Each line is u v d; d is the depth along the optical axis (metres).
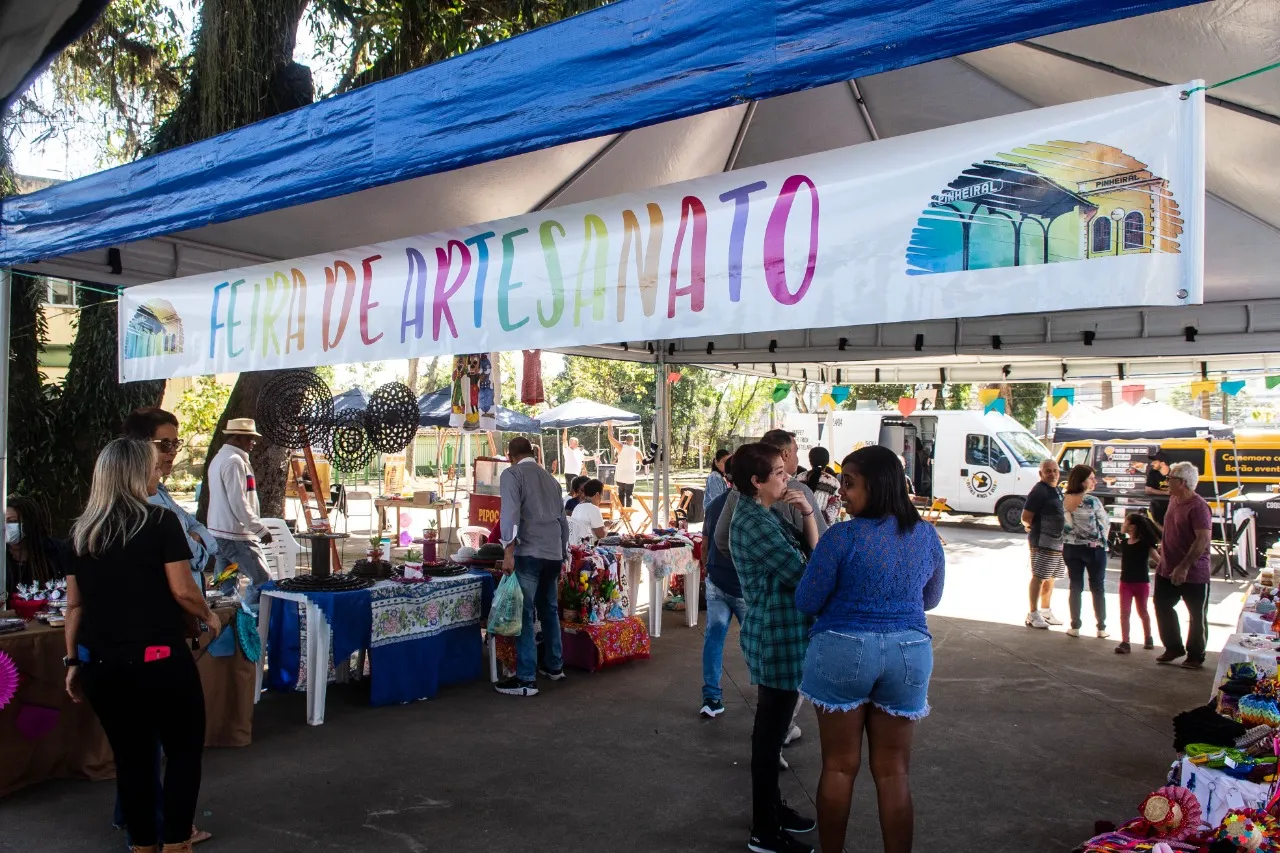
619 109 2.54
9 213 4.34
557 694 5.64
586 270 2.82
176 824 3.19
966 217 2.09
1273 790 2.91
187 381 14.80
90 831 3.60
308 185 3.29
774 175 2.41
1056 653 6.94
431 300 3.26
